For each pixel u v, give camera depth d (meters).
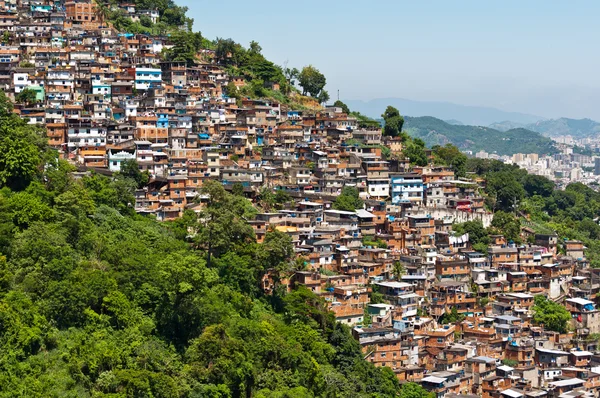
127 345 166.00
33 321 159.00
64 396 147.12
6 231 180.75
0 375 145.25
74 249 188.62
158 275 183.88
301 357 183.62
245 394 170.62
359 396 187.12
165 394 155.38
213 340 170.75
